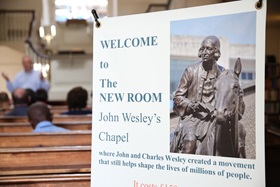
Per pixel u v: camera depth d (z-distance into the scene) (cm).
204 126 107
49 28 598
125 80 119
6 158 169
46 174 162
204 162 107
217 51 105
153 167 115
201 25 107
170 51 112
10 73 799
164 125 113
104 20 122
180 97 111
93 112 125
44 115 233
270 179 218
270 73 611
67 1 737
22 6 905
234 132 103
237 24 103
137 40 117
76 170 164
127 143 119
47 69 724
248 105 101
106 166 123
